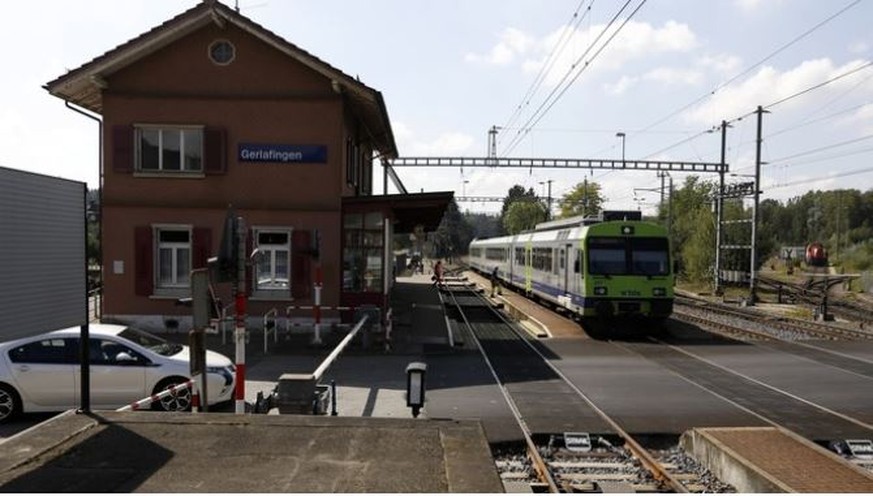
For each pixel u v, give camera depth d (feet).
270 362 51.70
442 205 69.05
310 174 66.59
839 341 67.26
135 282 65.72
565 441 32.60
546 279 94.58
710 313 99.76
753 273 119.44
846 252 277.23
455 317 88.48
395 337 65.05
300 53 64.34
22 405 34.30
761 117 118.42
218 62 66.49
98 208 75.25
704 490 26.76
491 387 43.86
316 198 66.59
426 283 157.58
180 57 66.39
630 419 36.17
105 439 21.95
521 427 34.09
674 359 55.77
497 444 32.04
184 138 66.90
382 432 23.24
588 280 70.49
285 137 66.64
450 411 37.35
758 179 119.14
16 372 34.24
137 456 20.43
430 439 22.52
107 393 34.86
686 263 167.43
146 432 22.76
